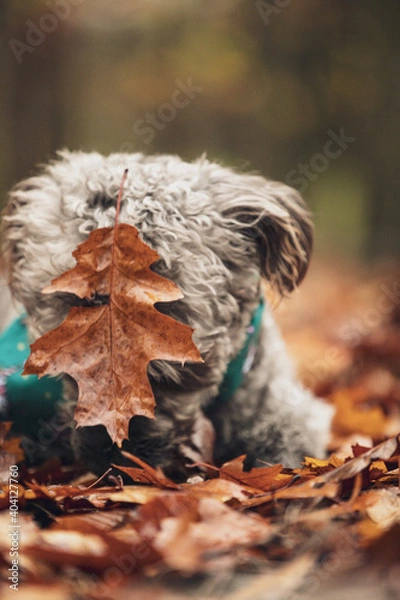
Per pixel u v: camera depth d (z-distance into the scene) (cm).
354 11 1366
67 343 269
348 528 226
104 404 266
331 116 1534
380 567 199
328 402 466
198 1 1434
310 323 908
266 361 352
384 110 1477
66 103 1342
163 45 1454
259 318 333
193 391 281
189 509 217
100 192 295
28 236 308
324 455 378
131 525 223
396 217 1565
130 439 275
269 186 359
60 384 311
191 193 306
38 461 338
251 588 190
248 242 323
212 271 292
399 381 549
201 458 297
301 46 1434
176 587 193
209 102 1540
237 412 341
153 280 269
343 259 1612
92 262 269
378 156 1552
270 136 1639
